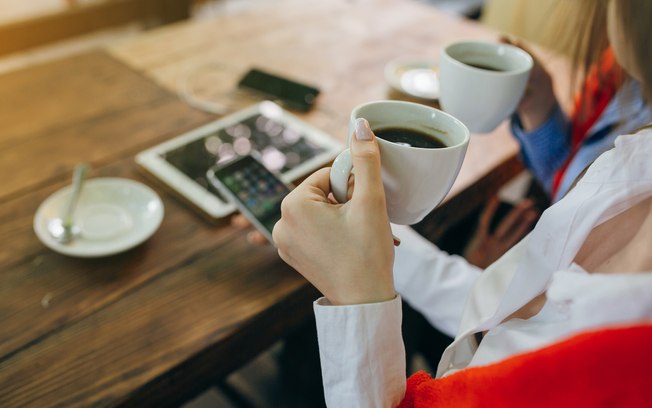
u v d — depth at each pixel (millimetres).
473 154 990
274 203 743
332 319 479
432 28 1461
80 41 2713
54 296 663
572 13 870
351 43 1348
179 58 1219
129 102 1053
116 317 644
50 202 766
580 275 421
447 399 458
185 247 748
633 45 526
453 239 1303
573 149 935
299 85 1119
